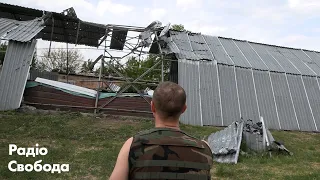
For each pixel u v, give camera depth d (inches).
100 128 569.6
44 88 688.4
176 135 89.4
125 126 600.7
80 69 1451.8
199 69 799.7
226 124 746.2
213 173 368.2
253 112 785.6
